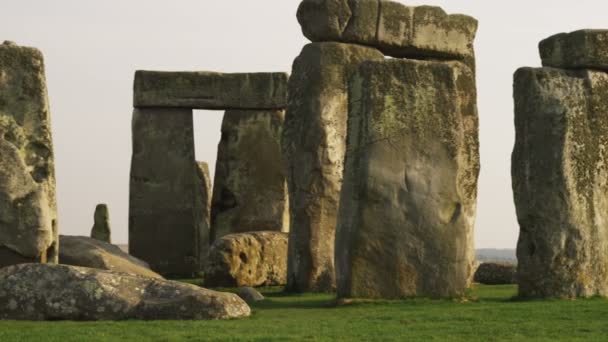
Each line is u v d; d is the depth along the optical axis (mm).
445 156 14742
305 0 19203
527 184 15227
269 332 11398
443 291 14680
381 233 14516
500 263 22047
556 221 15117
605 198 15523
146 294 12547
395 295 14539
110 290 12406
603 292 15391
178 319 12320
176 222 26953
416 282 14602
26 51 16453
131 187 27000
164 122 27109
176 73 27047
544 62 15867
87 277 12477
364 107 14594
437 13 20094
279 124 27359
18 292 12422
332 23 18922
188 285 12727
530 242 15258
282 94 27250
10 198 16094
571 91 15266
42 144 16438
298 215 18734
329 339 11031
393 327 12000
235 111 27484
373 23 19250
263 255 20391
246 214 27312
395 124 14586
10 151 16172
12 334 11070
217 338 10867
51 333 11125
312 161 18625
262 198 27328
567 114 15172
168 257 26891
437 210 14688
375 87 14555
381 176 14508
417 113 14672
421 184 14641
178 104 27000
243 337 10969
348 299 14375
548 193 15133
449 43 20281
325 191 18625
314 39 19172
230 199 27469
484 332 11664
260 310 14117
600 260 15398
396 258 14547
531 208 15195
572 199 15180
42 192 16266
